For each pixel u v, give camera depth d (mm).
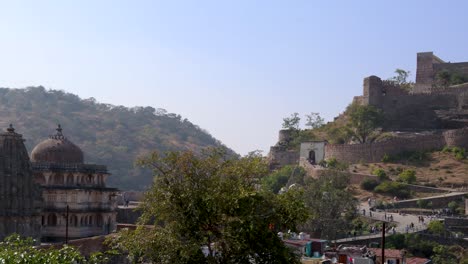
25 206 78500
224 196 49844
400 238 124500
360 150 199125
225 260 50562
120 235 52531
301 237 93812
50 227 94312
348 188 172875
